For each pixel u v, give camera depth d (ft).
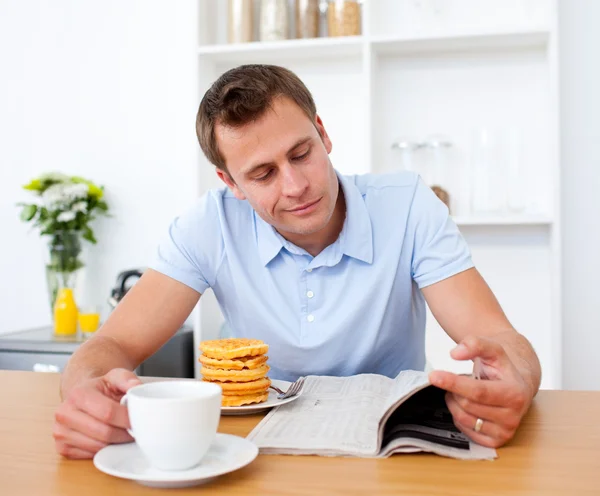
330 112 8.63
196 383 2.54
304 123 3.74
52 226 8.69
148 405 2.31
